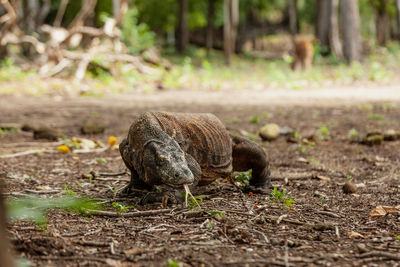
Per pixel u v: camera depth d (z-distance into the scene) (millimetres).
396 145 9461
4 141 9766
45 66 23609
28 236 3926
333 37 35594
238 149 5676
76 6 41031
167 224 4422
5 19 24062
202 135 5191
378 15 49719
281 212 4941
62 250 3631
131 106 16031
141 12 47406
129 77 22578
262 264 3484
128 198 5363
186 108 15414
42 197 5430
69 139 10047
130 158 4949
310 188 6207
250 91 21141
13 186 6023
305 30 61375
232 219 4594
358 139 10117
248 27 56594
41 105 16250
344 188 5996
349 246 3926
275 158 8367
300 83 23062
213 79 25469
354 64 25859
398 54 37406
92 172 6641
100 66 23797
